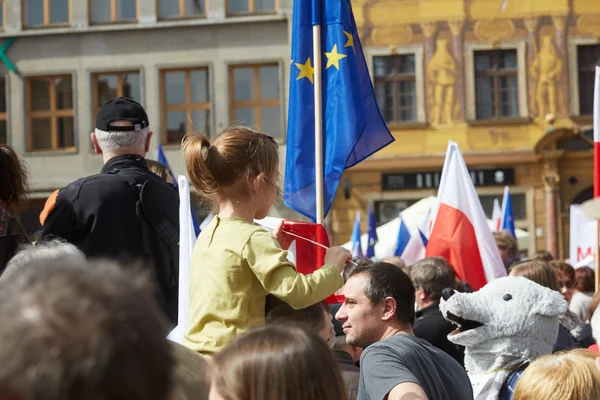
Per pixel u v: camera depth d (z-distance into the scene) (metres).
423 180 29.33
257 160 3.67
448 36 29.22
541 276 5.88
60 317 1.23
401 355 3.63
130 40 30.00
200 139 3.71
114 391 1.24
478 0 29.14
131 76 30.22
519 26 29.03
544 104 28.98
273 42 29.50
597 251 7.68
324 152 5.75
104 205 4.36
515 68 29.17
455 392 3.71
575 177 29.05
